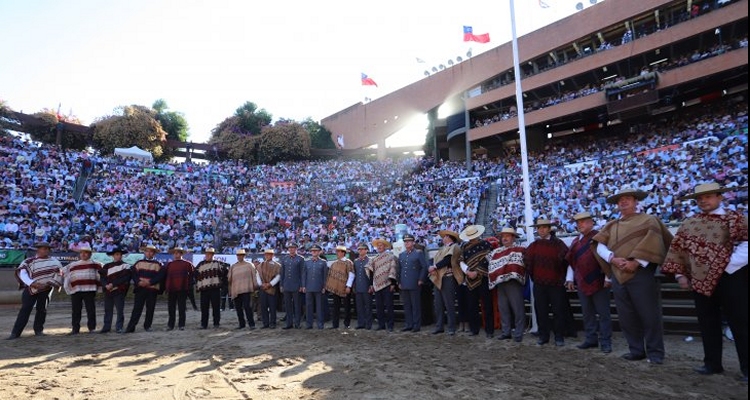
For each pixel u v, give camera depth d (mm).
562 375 5332
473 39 31875
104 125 38219
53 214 24078
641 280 5934
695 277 5180
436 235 24984
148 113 42344
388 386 5016
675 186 20578
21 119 34406
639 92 27359
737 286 5000
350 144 49781
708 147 22906
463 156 39750
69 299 19000
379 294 10219
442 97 39156
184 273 11336
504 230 8164
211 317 14219
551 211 23812
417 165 39406
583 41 30828
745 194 13656
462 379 5238
